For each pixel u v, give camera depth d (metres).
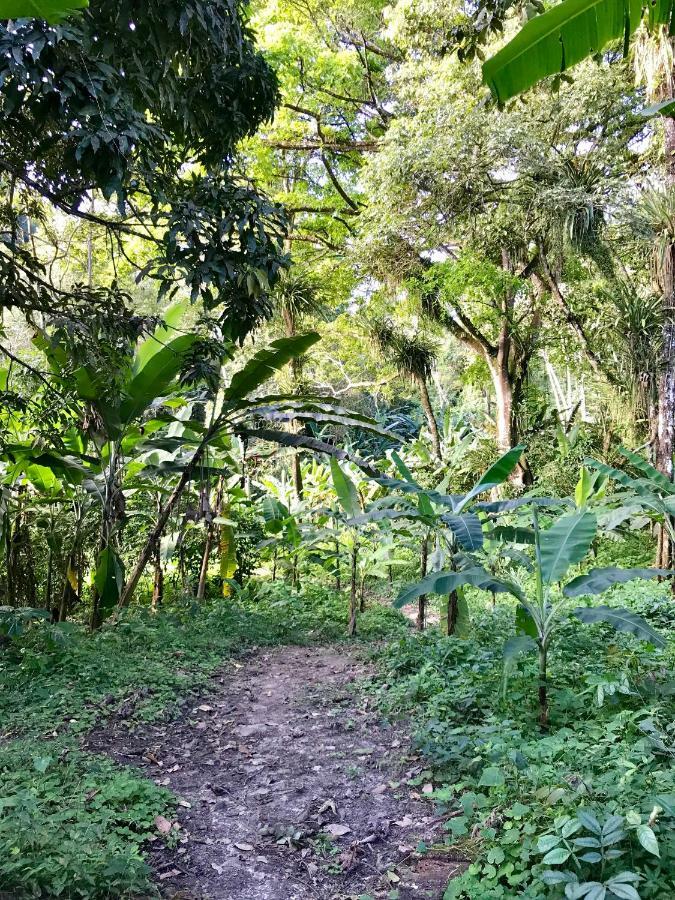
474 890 2.81
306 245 18.08
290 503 11.35
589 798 2.96
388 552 8.87
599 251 10.67
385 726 4.99
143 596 10.35
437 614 9.76
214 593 10.62
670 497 6.32
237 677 6.57
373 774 4.26
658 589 9.05
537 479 13.28
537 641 4.54
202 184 4.92
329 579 11.52
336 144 16.95
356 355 19.70
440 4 11.04
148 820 3.52
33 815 3.03
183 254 4.64
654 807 2.71
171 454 9.35
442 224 12.00
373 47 15.78
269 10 15.51
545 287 14.07
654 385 10.17
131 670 5.98
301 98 15.89
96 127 3.57
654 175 10.44
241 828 3.63
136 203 6.96
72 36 3.27
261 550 10.95
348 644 7.86
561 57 2.95
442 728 4.27
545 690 4.41
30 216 5.48
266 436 7.95
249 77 5.08
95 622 7.66
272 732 5.07
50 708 5.07
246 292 5.08
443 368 25.09
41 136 4.29
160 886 3.05
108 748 4.56
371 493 12.29
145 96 4.24
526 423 15.34
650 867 2.64
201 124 5.18
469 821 3.43
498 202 11.59
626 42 2.90
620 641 5.96
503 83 3.07
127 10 3.69
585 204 10.16
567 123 11.10
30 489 8.18
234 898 3.01
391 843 3.46
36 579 8.35
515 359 15.49
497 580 4.59
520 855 2.87
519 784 3.38
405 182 11.49
